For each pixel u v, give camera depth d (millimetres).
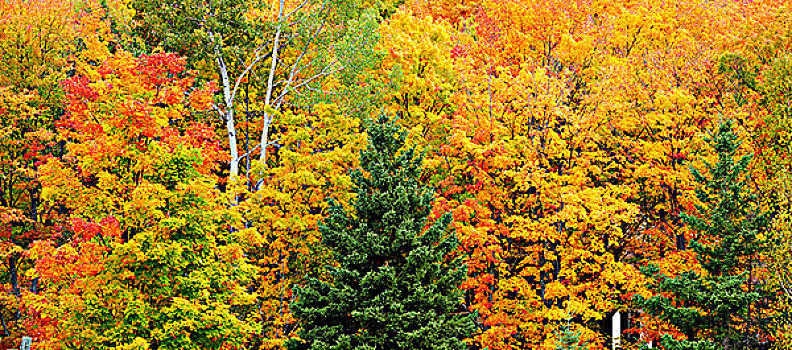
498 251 23156
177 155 19219
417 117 27141
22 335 26078
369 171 21719
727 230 20344
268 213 22578
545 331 22578
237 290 20359
